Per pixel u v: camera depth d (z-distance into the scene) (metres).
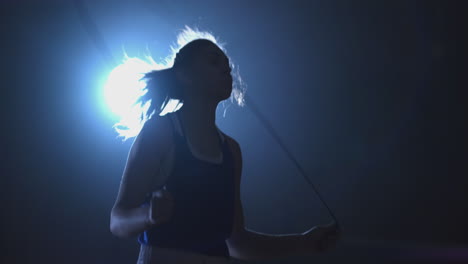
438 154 17.61
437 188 17.64
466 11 16.52
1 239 15.63
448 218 17.50
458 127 17.45
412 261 12.22
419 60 17.23
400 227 17.48
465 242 17.20
